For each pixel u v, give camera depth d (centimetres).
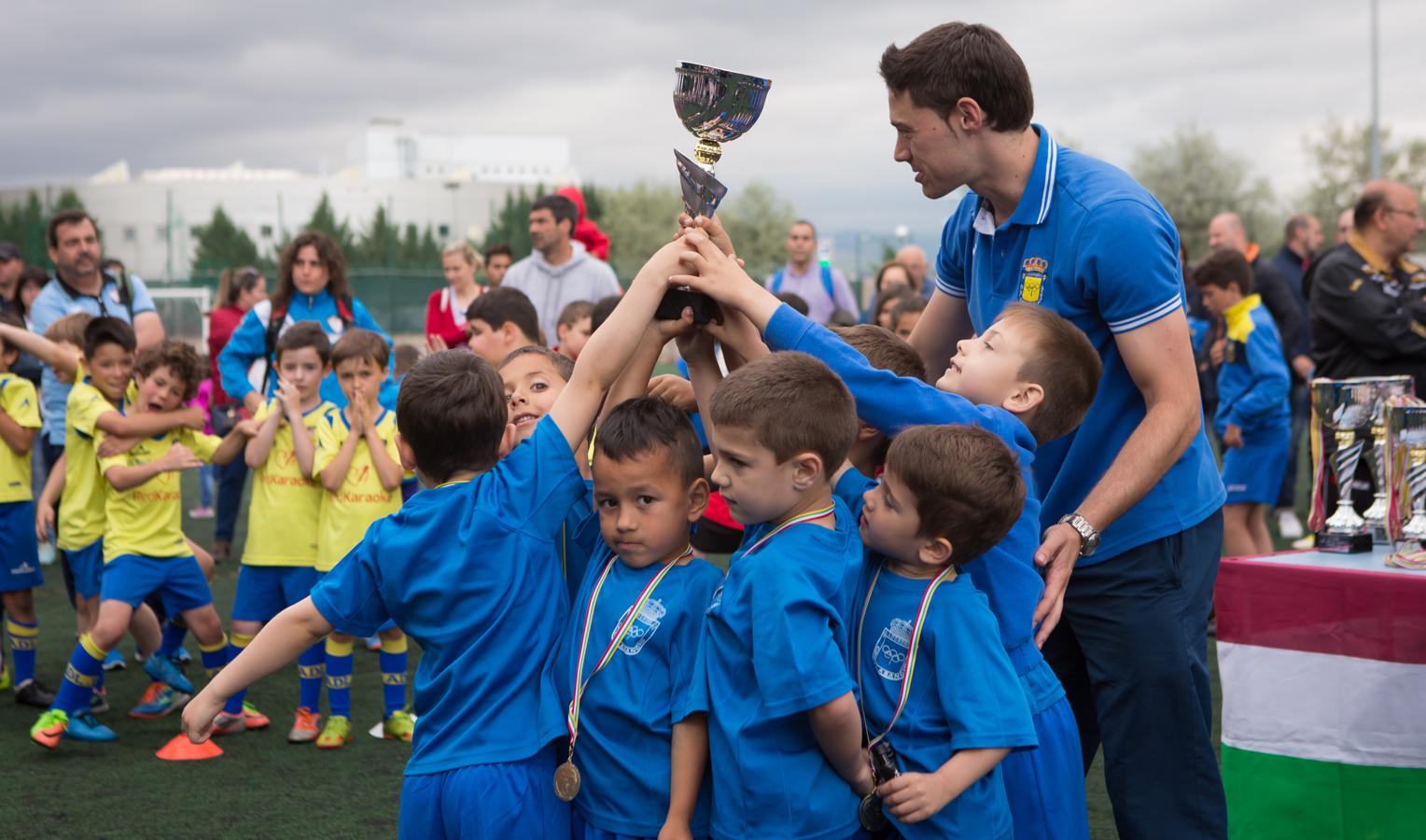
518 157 11831
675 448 210
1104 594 256
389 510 468
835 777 199
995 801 202
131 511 450
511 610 215
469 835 208
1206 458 268
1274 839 281
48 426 681
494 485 220
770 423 192
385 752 446
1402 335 535
